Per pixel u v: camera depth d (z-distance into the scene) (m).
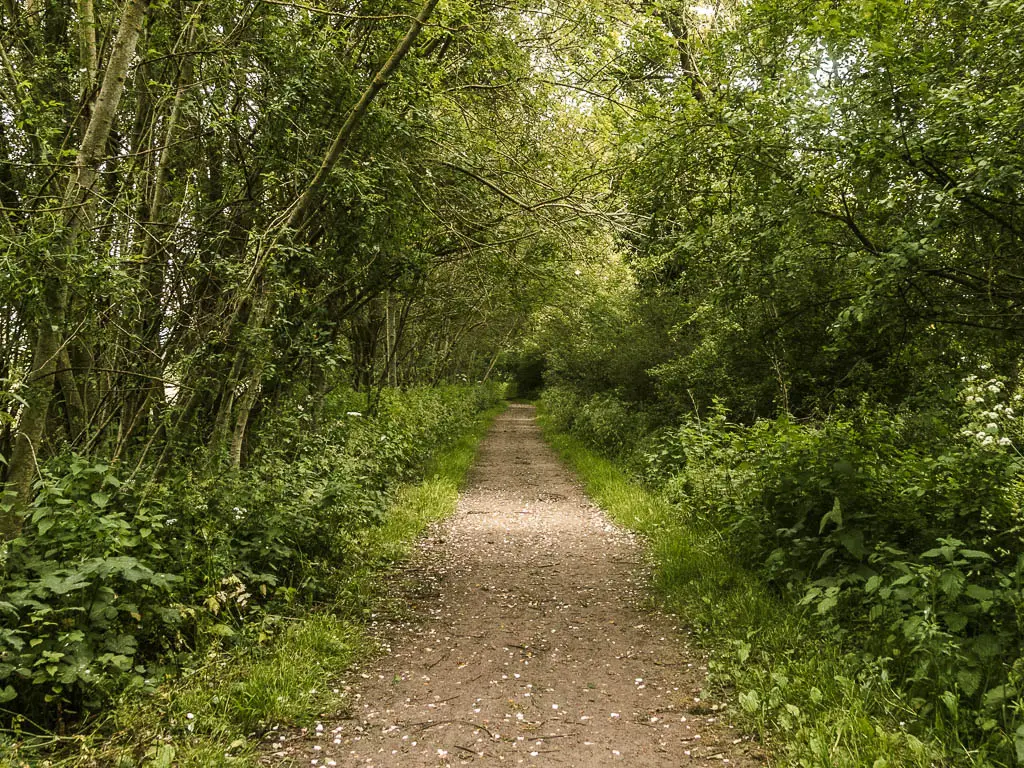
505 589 6.40
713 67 5.57
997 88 4.20
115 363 5.94
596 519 9.80
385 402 13.98
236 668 3.99
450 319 22.91
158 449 6.39
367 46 7.00
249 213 7.25
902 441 5.62
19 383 3.83
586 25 8.33
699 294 10.93
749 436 7.21
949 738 3.05
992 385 5.16
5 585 3.36
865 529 4.77
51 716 3.34
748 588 5.35
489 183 8.94
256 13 6.29
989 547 4.14
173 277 6.66
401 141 7.40
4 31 5.71
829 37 4.81
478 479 13.88
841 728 3.16
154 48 6.11
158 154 6.34
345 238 7.23
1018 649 3.36
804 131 4.77
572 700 4.00
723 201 5.92
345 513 6.72
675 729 3.60
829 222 5.30
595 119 9.06
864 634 4.14
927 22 4.87
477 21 7.52
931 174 4.53
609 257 12.95
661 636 5.08
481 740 3.51
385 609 5.63
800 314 6.50
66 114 5.80
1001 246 4.69
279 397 8.21
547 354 24.61
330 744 3.45
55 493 3.77
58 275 4.09
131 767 2.99
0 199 5.05
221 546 4.77
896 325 5.63
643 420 14.80
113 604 3.73
